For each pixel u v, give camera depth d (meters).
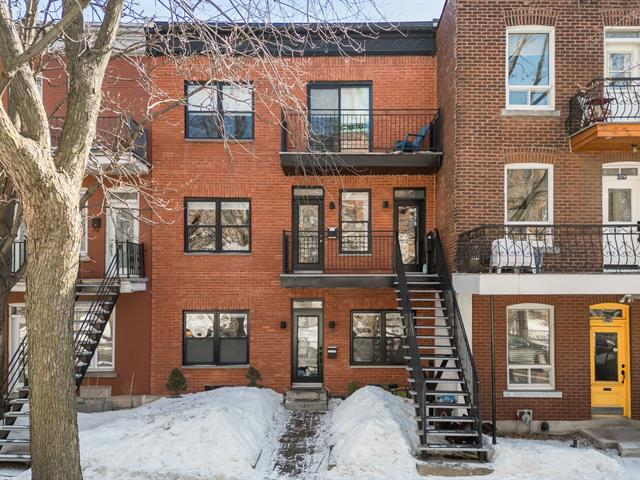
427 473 8.39
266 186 13.34
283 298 13.21
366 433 9.09
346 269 13.28
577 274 9.82
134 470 8.26
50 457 6.37
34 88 6.59
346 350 13.11
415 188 13.56
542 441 10.55
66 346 6.55
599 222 11.31
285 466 8.85
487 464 8.62
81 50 7.45
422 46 13.38
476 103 11.38
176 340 13.08
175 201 13.25
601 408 11.64
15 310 13.34
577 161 11.38
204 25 8.99
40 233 6.45
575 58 11.44
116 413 12.17
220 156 13.34
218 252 13.34
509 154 11.34
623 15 11.41
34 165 6.11
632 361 11.49
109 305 12.01
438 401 10.87
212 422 9.39
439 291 11.80
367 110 12.75
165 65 13.26
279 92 10.31
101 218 13.23
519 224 10.93
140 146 12.20
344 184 13.41
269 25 9.96
